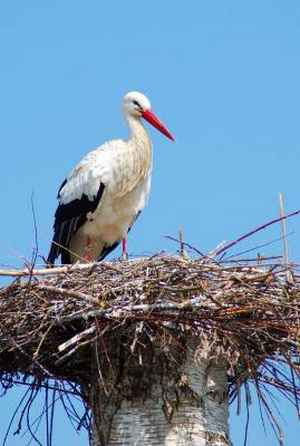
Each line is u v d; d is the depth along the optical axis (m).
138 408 11.59
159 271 11.89
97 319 11.49
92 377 12.05
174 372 11.65
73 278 12.29
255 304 11.66
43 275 12.34
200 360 11.75
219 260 12.23
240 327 11.59
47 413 12.90
